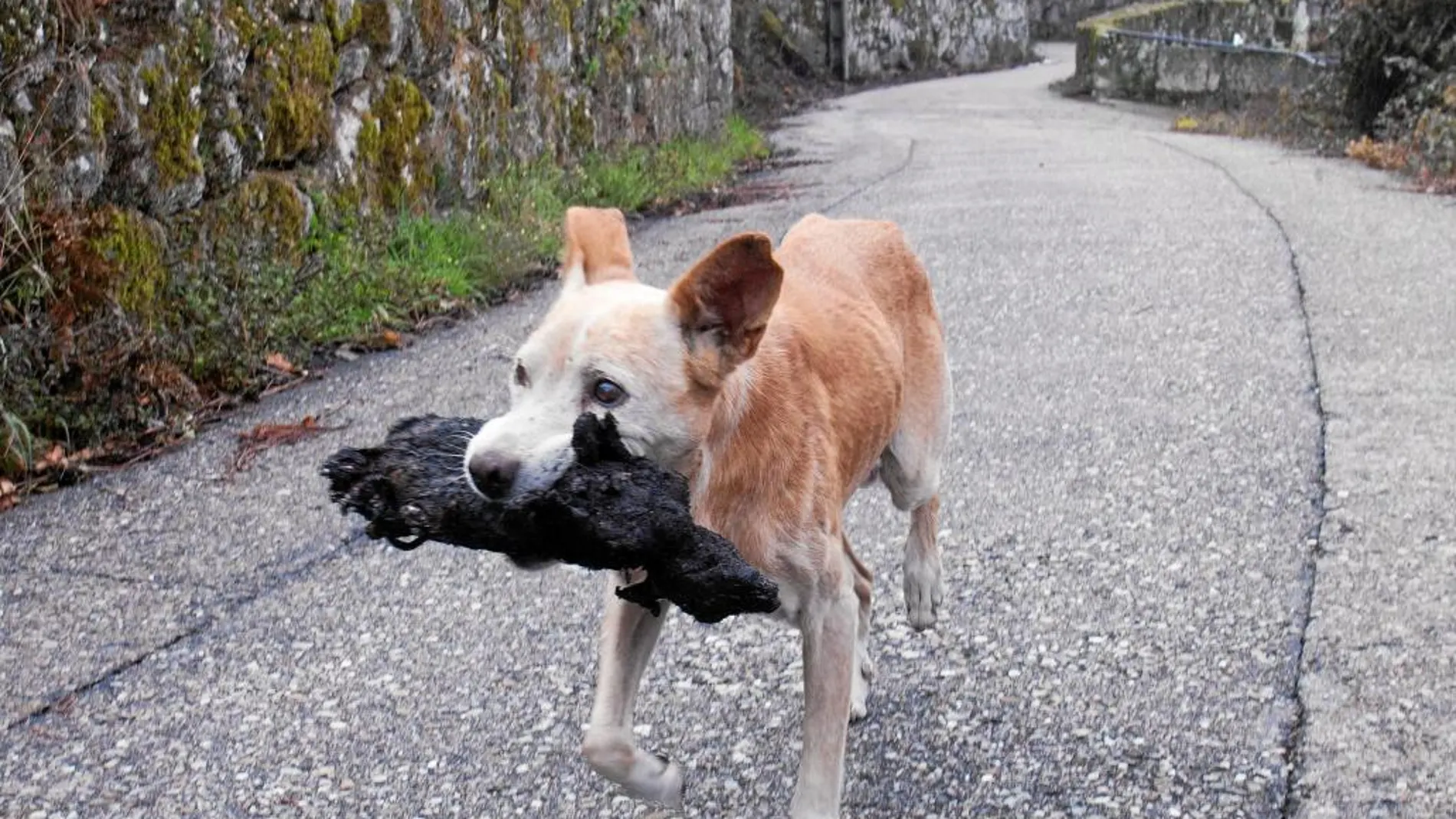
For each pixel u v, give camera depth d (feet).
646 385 10.27
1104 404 23.06
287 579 16.99
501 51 41.16
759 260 10.32
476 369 25.59
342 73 32.09
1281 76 87.81
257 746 13.41
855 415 12.80
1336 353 25.20
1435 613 15.26
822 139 72.54
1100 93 100.22
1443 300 28.73
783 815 12.30
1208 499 18.88
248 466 20.77
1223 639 15.02
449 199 36.42
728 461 11.08
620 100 52.95
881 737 13.52
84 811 12.37
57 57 23.31
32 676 14.65
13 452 20.31
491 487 9.75
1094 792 12.42
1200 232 37.32
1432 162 49.34
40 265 22.07
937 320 15.57
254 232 28.09
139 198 25.08
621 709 11.31
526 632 15.67
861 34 120.98
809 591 11.50
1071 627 15.52
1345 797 12.07
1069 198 44.68
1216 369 24.66
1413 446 20.38
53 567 17.28
